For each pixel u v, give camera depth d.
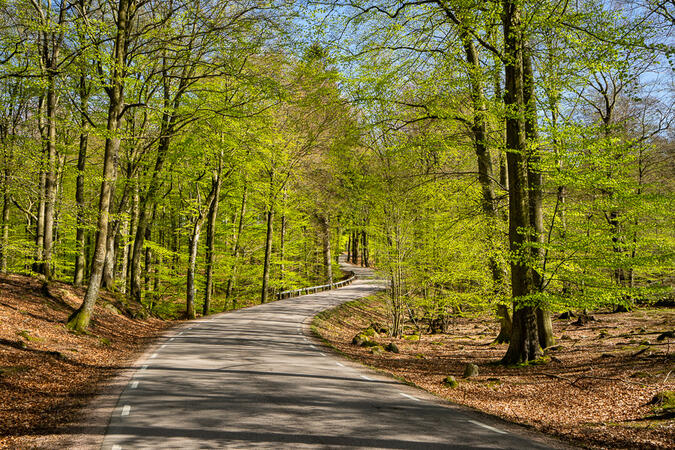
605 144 10.21
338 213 32.59
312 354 13.52
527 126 12.62
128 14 15.18
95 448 5.27
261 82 14.68
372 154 17.77
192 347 13.78
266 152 23.58
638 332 17.00
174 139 22.53
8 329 12.03
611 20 11.04
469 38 12.04
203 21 15.79
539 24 10.98
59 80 14.42
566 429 7.04
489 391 9.97
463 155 19.30
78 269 21.08
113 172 15.00
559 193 11.95
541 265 11.74
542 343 14.86
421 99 14.62
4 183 12.95
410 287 21.73
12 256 22.20
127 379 9.32
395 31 13.24
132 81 14.45
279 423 6.32
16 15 13.75
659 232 16.48
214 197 26.17
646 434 6.59
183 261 30.66
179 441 5.50
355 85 13.98
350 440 5.64
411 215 19.86
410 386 9.85
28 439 5.67
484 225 15.41
